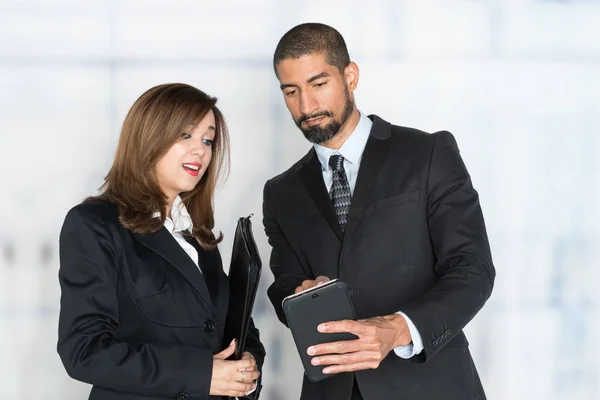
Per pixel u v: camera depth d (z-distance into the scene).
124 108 2.82
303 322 1.60
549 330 2.89
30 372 2.84
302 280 1.99
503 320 2.88
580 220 2.86
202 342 1.68
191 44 2.83
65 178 2.82
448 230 1.83
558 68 2.84
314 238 1.94
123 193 1.71
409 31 2.83
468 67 2.84
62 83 2.81
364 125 1.98
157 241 1.68
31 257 2.83
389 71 2.84
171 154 1.74
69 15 2.80
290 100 1.93
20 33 2.79
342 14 2.83
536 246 2.87
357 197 1.88
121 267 1.64
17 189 2.81
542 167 2.86
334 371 1.59
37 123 2.81
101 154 2.83
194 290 1.69
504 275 2.88
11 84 2.80
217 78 2.84
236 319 1.68
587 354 2.89
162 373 1.55
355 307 1.85
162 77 2.83
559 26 2.83
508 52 2.83
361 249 1.86
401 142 1.94
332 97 1.88
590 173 2.86
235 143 2.87
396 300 1.86
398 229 1.86
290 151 2.88
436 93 2.84
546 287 2.88
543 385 2.90
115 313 1.62
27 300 2.83
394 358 1.83
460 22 2.83
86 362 1.53
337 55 1.89
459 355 1.87
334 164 1.96
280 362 2.92
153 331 1.64
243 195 2.88
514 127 2.85
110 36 2.81
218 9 2.83
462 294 1.72
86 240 1.62
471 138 2.85
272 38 2.84
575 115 2.85
